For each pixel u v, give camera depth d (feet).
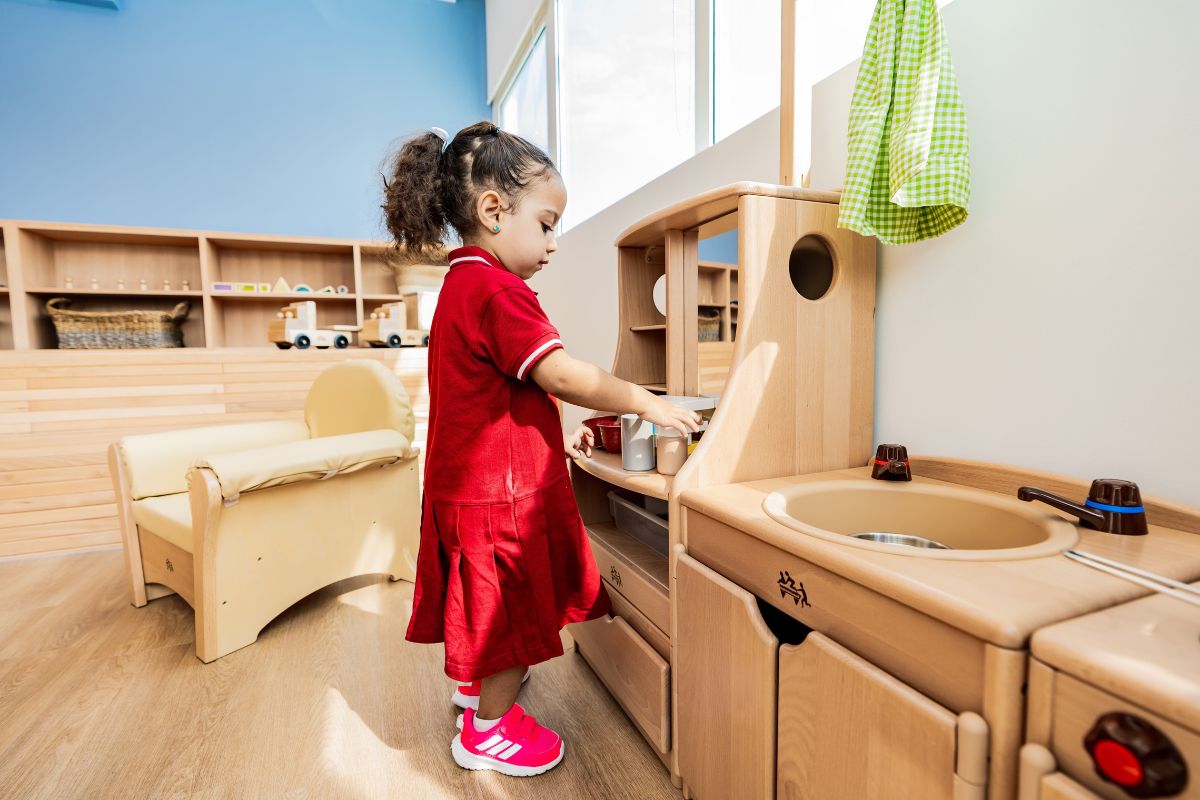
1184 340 2.21
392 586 6.10
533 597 3.07
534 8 10.48
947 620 1.59
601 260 7.16
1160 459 2.30
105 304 9.75
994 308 2.86
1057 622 1.50
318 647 4.81
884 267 3.40
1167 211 2.23
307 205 12.72
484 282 3.01
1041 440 2.70
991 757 1.51
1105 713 1.29
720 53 5.57
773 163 4.17
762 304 3.04
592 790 3.19
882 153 2.97
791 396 3.16
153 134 11.76
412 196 3.24
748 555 2.49
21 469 7.14
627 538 4.18
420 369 9.18
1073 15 2.49
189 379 7.79
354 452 5.32
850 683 1.91
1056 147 2.58
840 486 2.95
